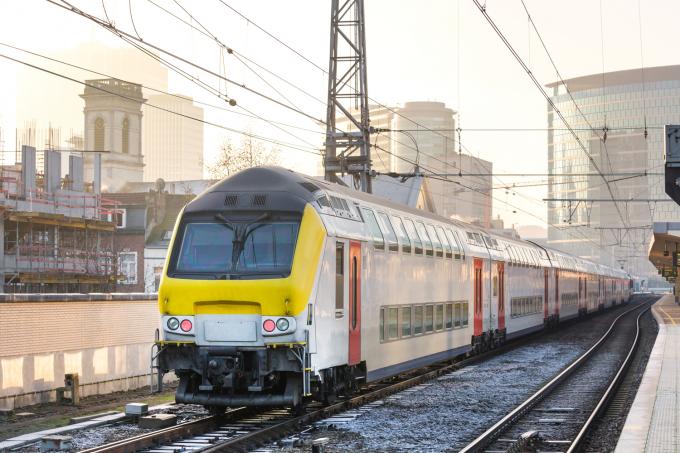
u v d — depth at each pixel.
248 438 13.32
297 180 16.39
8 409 16.64
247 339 15.00
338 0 32.09
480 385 22.17
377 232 19.06
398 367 20.41
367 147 31.97
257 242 15.45
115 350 20.47
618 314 74.31
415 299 21.75
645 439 12.40
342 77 32.06
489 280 30.42
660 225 39.75
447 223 26.27
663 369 22.89
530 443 13.72
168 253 15.75
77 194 54.53
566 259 52.47
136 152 120.62
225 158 66.69
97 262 53.25
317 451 12.42
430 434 14.57
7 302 17.02
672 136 18.72
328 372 16.16
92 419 15.46
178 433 13.88
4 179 49.66
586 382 23.38
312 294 15.22
